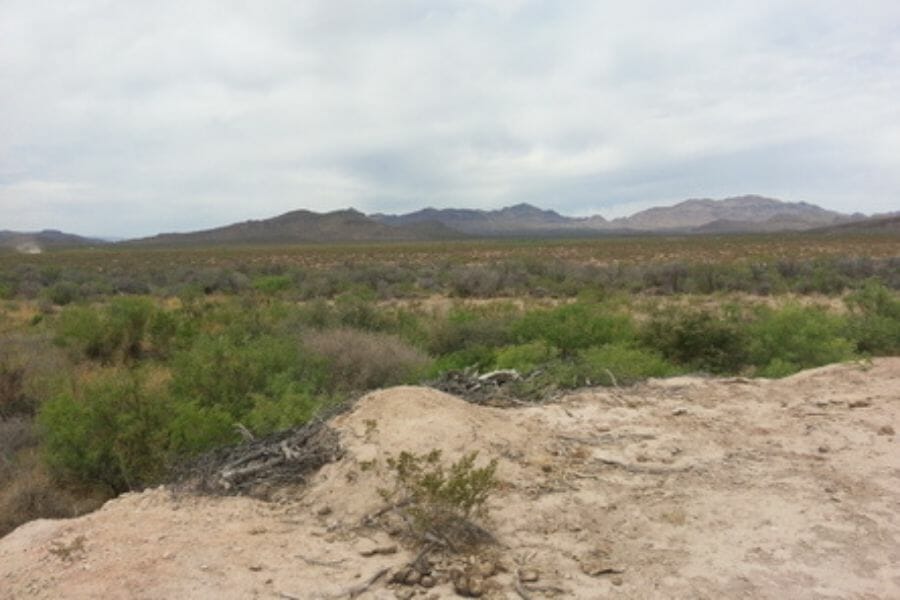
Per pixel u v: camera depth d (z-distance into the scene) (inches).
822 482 215.5
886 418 280.4
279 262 2303.2
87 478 290.0
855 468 227.8
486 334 545.6
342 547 173.2
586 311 529.3
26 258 2664.9
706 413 286.5
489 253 2783.0
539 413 274.8
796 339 460.4
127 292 1302.9
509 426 248.4
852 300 617.9
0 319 772.6
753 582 158.9
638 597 152.5
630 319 558.3
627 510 194.1
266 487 213.2
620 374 345.7
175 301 1019.3
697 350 470.3
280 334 564.7
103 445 286.0
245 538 177.2
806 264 1417.3
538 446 236.2
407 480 191.5
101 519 193.9
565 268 1502.2
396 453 211.8
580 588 155.7
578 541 177.0
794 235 4515.3
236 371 374.0
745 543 176.9
